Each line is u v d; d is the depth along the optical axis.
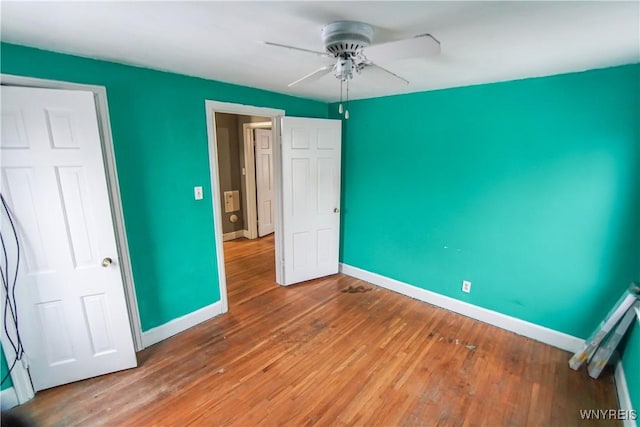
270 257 4.70
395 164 3.33
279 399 2.00
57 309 1.99
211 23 1.45
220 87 2.72
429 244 3.21
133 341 2.40
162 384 2.12
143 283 2.44
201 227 2.79
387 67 2.15
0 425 1.80
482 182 2.75
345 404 1.96
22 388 1.94
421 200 3.19
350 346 2.55
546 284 2.54
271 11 1.31
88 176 1.94
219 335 2.70
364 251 3.81
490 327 2.84
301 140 3.40
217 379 2.17
